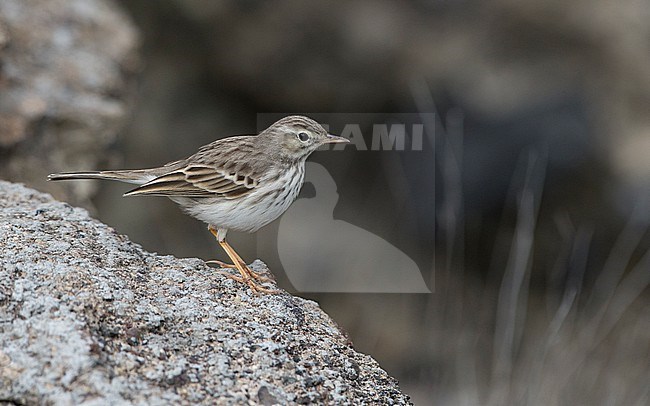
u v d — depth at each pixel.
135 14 16.53
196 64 17.00
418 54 16.42
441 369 14.28
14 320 5.80
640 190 15.91
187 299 6.64
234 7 16.44
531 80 16.25
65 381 5.41
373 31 16.41
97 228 7.45
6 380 5.41
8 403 5.37
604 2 16.53
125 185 15.69
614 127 16.28
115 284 6.35
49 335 5.66
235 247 15.84
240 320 6.56
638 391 13.56
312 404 5.99
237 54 16.70
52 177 7.62
